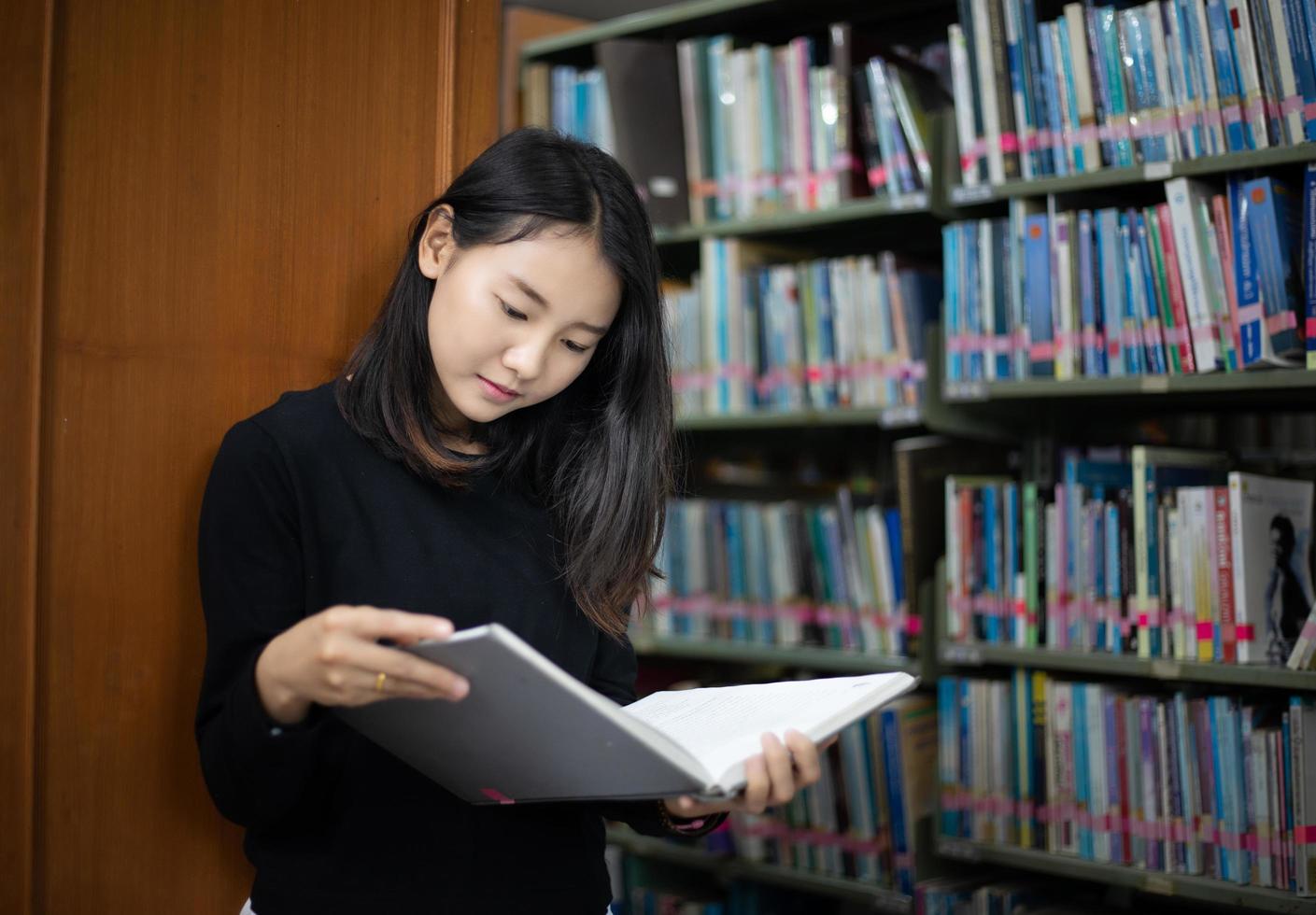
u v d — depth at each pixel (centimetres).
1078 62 205
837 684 110
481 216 101
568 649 114
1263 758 188
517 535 113
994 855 217
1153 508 200
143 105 112
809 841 248
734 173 262
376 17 130
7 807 105
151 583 114
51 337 107
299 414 104
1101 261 204
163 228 114
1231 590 192
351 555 103
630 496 117
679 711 113
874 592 243
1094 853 207
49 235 107
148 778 113
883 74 237
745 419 256
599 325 105
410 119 134
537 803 108
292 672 82
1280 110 185
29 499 106
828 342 249
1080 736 209
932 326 230
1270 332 184
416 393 108
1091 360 206
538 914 106
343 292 128
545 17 307
